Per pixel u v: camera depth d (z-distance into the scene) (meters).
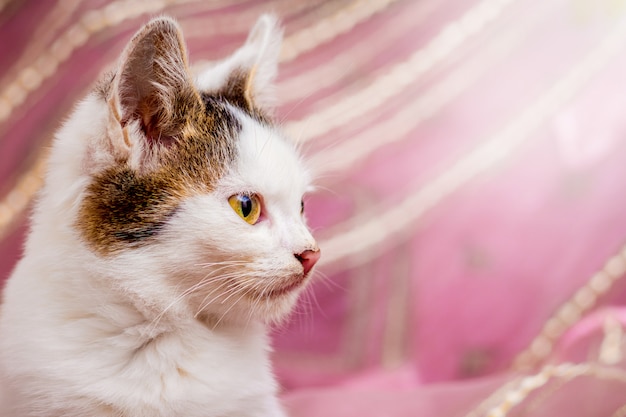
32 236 0.57
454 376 0.75
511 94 0.79
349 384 0.75
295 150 0.61
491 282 0.75
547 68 0.78
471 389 0.68
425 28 0.81
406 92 0.80
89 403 0.54
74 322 0.55
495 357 0.74
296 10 0.83
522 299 0.75
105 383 0.55
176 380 0.56
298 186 0.59
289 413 0.69
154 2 0.82
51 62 0.81
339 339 0.77
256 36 0.65
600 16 0.79
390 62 0.81
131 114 0.56
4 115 0.80
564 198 0.75
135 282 0.55
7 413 0.56
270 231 0.57
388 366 0.75
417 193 0.78
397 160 0.79
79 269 0.55
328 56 0.81
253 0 0.83
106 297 0.55
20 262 0.58
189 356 0.56
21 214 0.77
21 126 0.79
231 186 0.56
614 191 0.74
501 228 0.76
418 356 0.75
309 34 0.82
